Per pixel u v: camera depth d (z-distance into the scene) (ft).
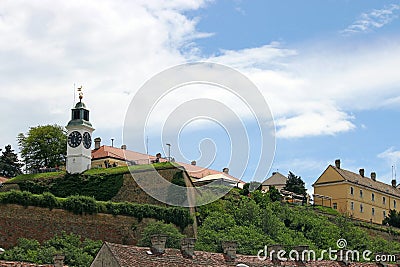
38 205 416.05
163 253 240.73
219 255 257.55
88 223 426.92
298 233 484.33
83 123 529.04
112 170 504.02
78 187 500.33
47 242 400.67
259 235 441.27
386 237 594.24
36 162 627.46
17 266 246.47
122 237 434.30
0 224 403.34
